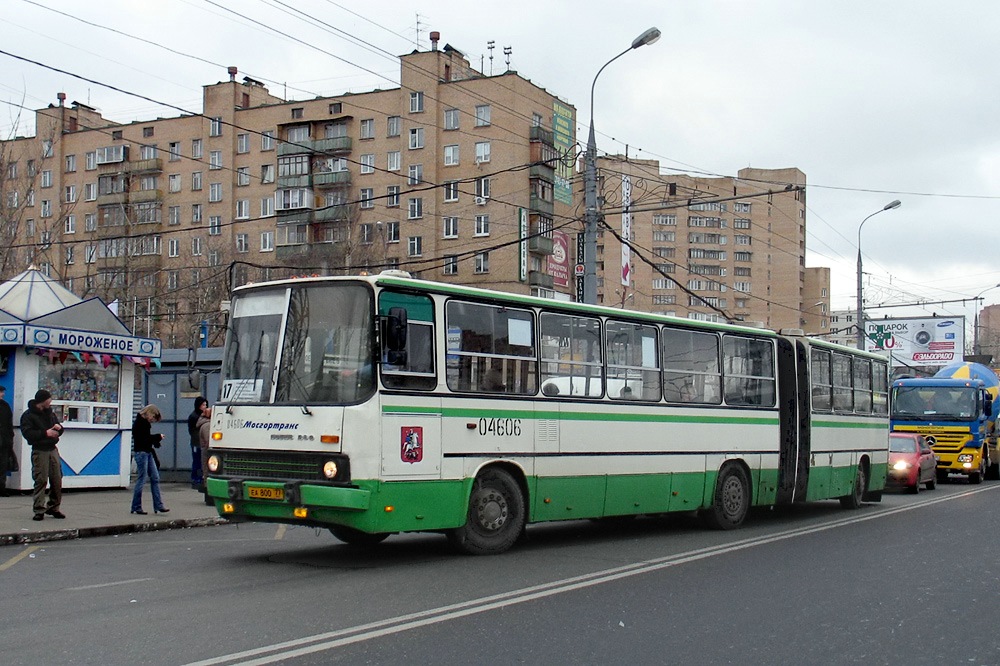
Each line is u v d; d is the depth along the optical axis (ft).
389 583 32.78
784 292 325.62
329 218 203.51
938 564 39.73
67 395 62.90
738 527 52.80
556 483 42.29
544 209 197.16
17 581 33.35
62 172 237.66
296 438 35.70
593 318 44.88
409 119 205.05
